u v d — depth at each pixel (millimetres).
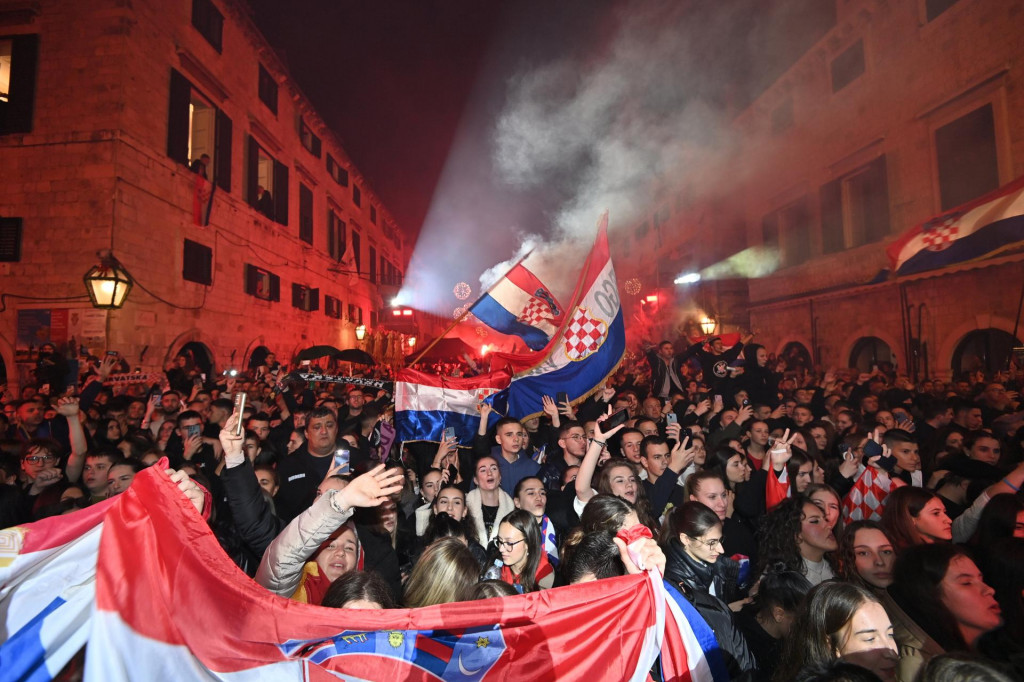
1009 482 4141
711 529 3277
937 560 2977
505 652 2498
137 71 14047
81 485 5359
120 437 7105
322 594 3334
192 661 2230
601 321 7293
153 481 2605
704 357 10609
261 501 3434
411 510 5062
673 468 4930
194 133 17953
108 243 13078
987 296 14695
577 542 3559
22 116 13477
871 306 18891
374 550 3990
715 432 7156
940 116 16297
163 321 14977
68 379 10609
